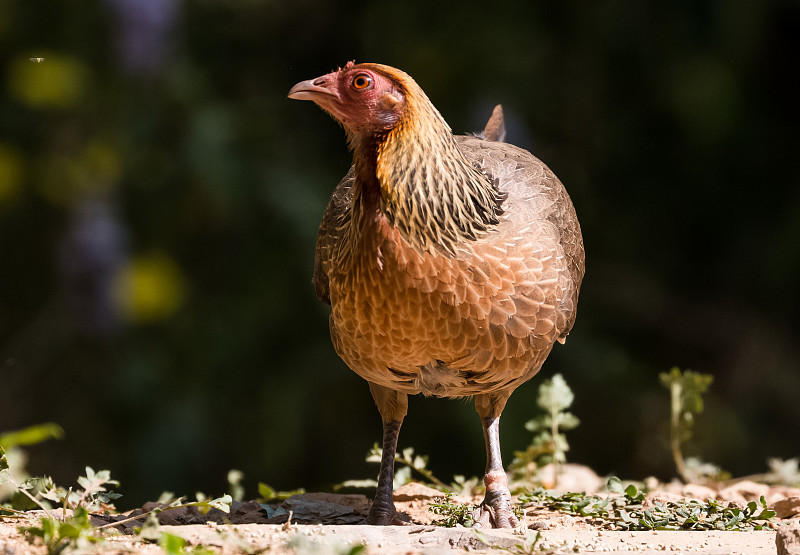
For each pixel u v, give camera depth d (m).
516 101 27.81
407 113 10.05
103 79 27.08
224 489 25.66
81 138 27.12
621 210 29.11
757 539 9.70
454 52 27.83
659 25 28.06
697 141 28.64
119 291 26.09
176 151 27.00
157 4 26.55
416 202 9.92
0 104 27.50
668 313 28.91
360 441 26.20
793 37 28.59
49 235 27.70
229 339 26.53
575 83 28.23
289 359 26.55
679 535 9.93
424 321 10.09
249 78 28.59
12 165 26.95
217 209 26.72
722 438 26.77
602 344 26.98
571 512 11.45
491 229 10.38
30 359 26.84
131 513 11.18
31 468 25.73
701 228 29.75
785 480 15.17
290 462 25.77
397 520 11.47
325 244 12.10
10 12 27.02
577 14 27.94
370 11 28.30
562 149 28.45
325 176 27.62
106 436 26.30
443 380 10.75
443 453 25.42
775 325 29.08
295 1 28.25
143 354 26.52
